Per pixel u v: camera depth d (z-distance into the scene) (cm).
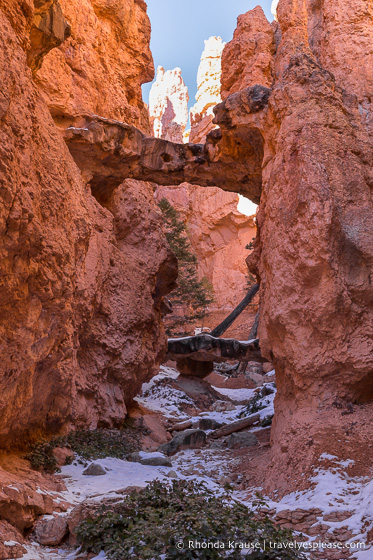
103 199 1664
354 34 1439
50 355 1090
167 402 2386
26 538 746
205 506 730
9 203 793
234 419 2016
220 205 5922
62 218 1053
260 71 1581
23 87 881
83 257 1256
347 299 1090
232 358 2428
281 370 1293
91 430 1426
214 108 1453
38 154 966
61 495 896
